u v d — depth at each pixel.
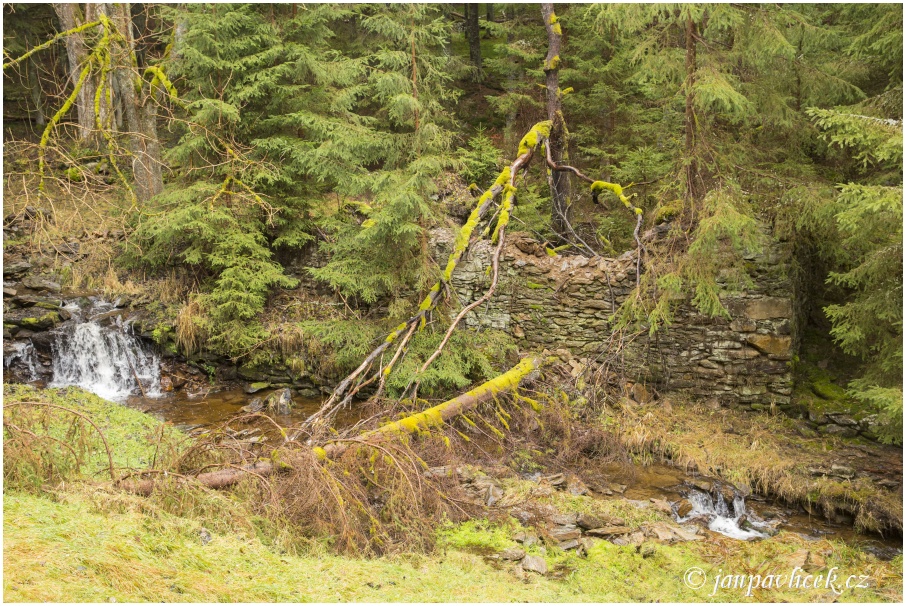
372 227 10.55
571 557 6.35
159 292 12.61
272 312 12.42
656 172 13.23
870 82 10.85
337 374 11.53
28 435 5.31
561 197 13.04
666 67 9.62
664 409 10.14
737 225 8.31
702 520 7.75
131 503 5.08
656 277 9.60
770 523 7.75
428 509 6.77
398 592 4.94
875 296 7.64
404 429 7.96
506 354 10.97
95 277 12.73
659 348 10.60
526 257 11.44
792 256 9.80
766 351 9.96
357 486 6.47
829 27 10.82
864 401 9.48
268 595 4.32
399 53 10.55
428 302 10.08
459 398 8.89
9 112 18.66
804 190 9.18
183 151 11.66
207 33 11.30
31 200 11.88
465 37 23.77
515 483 7.94
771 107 9.77
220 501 5.59
